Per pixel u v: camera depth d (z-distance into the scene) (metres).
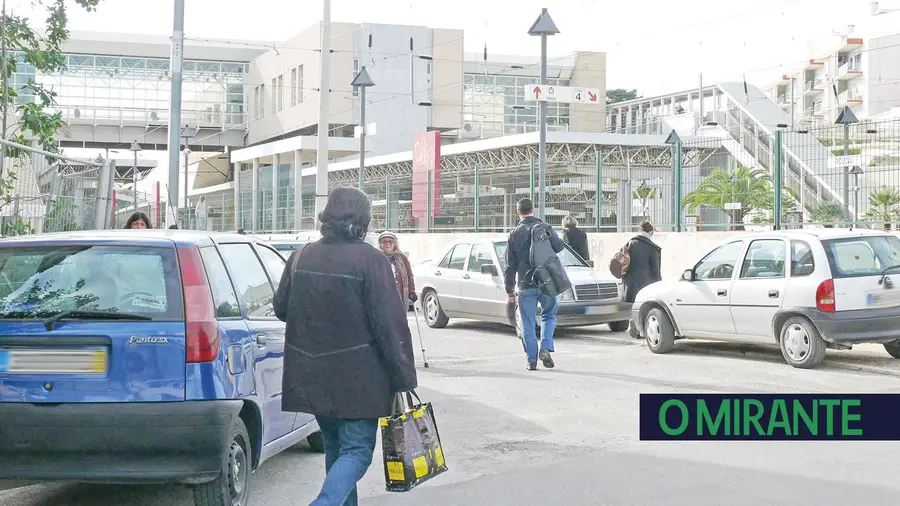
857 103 85.38
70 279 5.62
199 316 5.47
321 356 4.90
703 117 53.41
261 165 59.41
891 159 17.08
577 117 71.69
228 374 5.55
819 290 11.78
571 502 6.29
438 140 31.39
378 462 7.68
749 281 12.73
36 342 5.39
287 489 6.69
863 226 17.30
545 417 9.28
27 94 12.47
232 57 65.88
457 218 28.52
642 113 72.19
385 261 5.00
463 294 17.59
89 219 11.31
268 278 6.95
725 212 20.05
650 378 11.51
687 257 19.91
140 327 5.41
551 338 12.52
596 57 72.38
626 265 16.31
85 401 5.33
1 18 11.64
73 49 61.16
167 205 18.48
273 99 63.81
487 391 10.80
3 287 5.65
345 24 59.44
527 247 12.34
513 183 26.06
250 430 6.06
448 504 6.30
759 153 19.86
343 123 59.16
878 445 7.91
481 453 7.79
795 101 93.62
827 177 18.09
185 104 65.12
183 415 5.30
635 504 6.22
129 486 6.78
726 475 6.96
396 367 4.88
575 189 24.19
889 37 82.44
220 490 5.46
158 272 5.60
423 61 62.06
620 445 8.02
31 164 11.78
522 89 70.62
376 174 44.19
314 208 34.84
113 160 11.48
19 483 6.47
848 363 12.37
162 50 63.16
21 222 10.38
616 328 17.09
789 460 7.40
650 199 21.91
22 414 5.31
